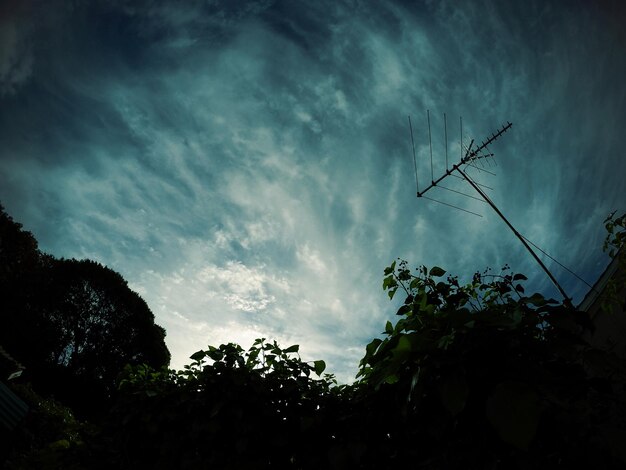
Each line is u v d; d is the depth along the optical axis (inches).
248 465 100.3
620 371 61.6
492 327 64.5
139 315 1026.7
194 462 105.4
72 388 870.4
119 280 1034.1
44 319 901.2
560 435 58.1
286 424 104.7
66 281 955.3
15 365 473.7
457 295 81.8
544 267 168.6
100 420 136.4
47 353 883.4
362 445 78.1
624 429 66.1
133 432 123.2
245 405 107.7
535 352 65.0
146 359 1003.9
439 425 64.3
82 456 130.2
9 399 255.6
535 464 55.6
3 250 885.2
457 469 62.5
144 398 125.9
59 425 380.5
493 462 58.4
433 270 91.7
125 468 120.5
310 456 95.8
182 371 130.3
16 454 266.2
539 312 67.9
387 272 97.7
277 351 120.8
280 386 110.5
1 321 845.2
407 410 70.1
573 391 60.7
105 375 936.9
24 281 912.3
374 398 80.9
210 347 121.4
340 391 107.7
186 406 116.2
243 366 113.7
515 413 52.1
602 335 137.6
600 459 55.7
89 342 941.8
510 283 86.1
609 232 132.0
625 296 128.9
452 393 58.4
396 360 66.7
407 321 76.0
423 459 70.4
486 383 61.9
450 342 60.6
